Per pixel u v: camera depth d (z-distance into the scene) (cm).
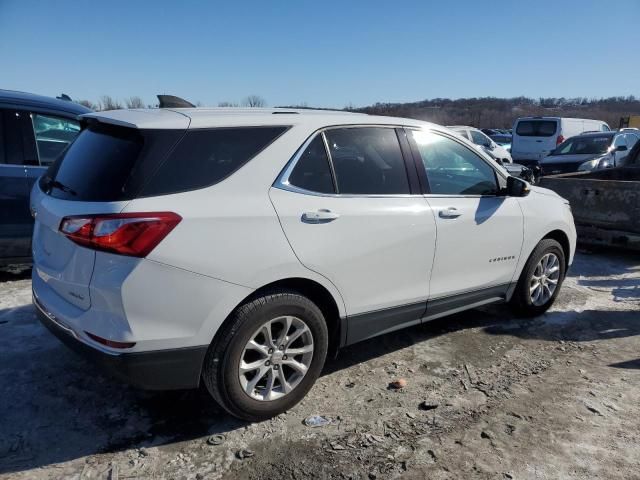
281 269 293
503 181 433
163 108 326
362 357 398
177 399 332
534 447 291
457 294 400
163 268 259
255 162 295
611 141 1467
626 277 625
